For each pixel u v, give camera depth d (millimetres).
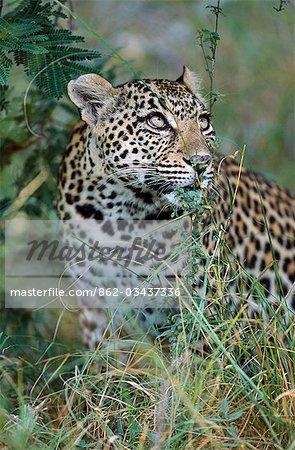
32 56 10297
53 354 11008
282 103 17438
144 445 8477
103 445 8555
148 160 10227
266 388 8766
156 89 10336
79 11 18531
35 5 10523
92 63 12289
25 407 8898
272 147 16828
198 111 10430
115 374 9141
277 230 11820
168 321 9688
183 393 8422
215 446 8109
